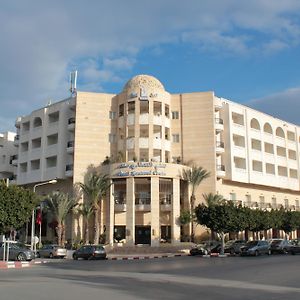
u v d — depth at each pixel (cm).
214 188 5812
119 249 5100
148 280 1841
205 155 5938
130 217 5356
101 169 5750
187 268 2619
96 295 1336
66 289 1486
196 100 6125
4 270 2512
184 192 5834
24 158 6888
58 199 5556
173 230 5412
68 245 5425
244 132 6462
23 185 6875
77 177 5928
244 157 6384
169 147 5969
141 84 5950
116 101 6241
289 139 7556
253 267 2647
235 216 4559
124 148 5850
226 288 1567
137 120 5828
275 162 7000
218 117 6284
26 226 6025
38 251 4391
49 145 6506
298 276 2053
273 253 4641
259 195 6838
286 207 6944
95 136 6091
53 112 6562
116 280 1836
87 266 2886
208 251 4484
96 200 5453
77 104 6134
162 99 5978
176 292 1433
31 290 1451
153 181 5391
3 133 7956
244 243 4591
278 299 1292
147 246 5212
